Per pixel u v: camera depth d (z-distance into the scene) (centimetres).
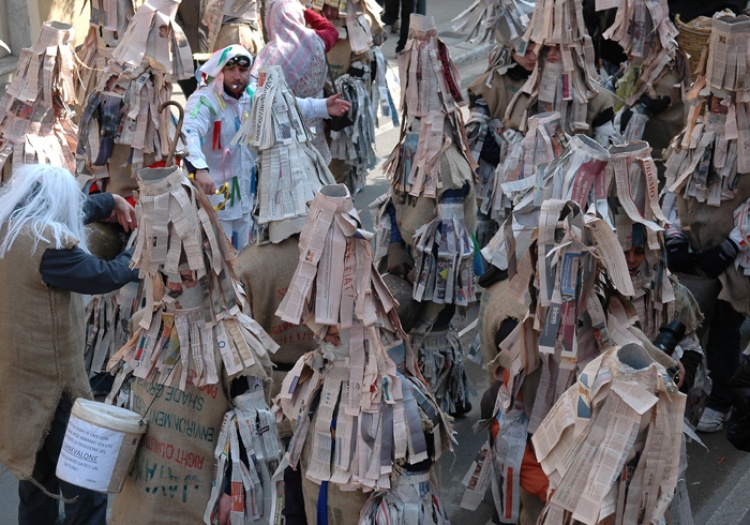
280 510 927
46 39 1356
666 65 1595
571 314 855
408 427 846
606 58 1952
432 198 1224
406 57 1221
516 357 931
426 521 857
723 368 1323
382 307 853
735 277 1252
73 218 1015
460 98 1241
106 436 909
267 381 958
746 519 1146
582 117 1372
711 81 1245
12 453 1012
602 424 696
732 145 1247
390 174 1263
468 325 1633
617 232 962
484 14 1493
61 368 1015
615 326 888
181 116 939
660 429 691
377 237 1282
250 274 1059
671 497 705
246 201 1421
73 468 918
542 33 1354
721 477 1266
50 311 999
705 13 2016
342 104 1370
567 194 939
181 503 934
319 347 876
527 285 899
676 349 1073
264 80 1075
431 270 1232
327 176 1096
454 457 1252
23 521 1085
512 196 1010
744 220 1241
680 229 1296
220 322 927
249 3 1780
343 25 1831
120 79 1320
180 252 893
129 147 1338
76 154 1347
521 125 1416
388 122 2433
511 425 955
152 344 934
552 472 716
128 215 1178
